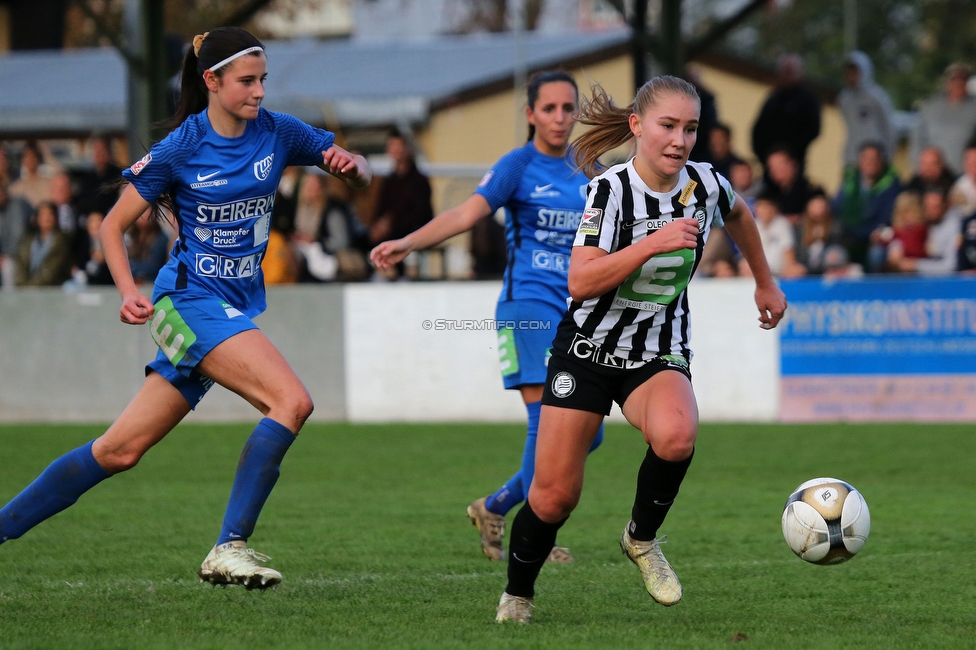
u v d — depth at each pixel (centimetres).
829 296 3794
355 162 1678
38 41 9388
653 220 1431
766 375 3831
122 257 1555
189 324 1588
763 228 4225
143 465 3122
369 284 3959
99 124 7369
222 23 4406
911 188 4241
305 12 12562
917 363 3759
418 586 1759
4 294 4081
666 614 1572
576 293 1396
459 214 1950
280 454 1546
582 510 2477
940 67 11600
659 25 4734
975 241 4028
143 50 4309
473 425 3822
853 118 4981
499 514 1992
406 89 8025
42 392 4075
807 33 12975
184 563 1939
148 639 1391
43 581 1794
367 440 3531
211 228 1612
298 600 1655
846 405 3800
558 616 1555
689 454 1402
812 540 1598
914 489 2686
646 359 1451
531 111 2030
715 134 4412
